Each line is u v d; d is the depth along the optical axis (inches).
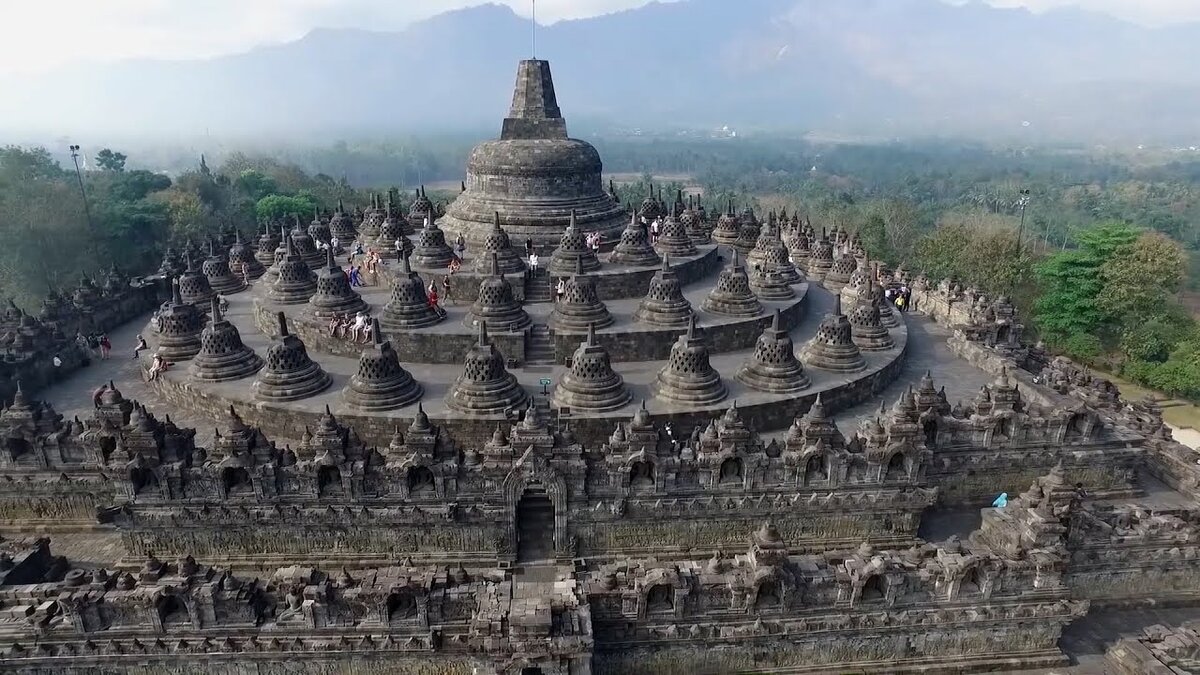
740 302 1877.5
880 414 1387.8
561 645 945.5
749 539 1306.6
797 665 1095.6
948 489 1449.3
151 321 2193.7
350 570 1264.8
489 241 1945.1
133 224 3548.2
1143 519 1261.1
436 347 1707.7
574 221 2012.8
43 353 1811.0
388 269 2098.9
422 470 1249.4
